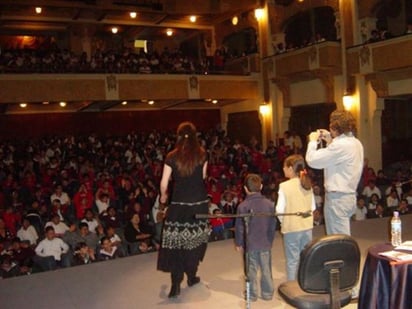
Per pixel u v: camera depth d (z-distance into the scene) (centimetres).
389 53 1364
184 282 523
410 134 1579
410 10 1547
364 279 321
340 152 396
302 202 446
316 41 1584
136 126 2020
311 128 1698
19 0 1638
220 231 895
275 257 605
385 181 1291
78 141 1747
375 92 1480
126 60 1739
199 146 466
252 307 443
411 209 1120
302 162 454
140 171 1331
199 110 2117
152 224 957
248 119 1970
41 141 1761
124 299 485
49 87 1559
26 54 1691
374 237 693
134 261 630
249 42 2044
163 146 1680
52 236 806
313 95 1666
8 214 980
